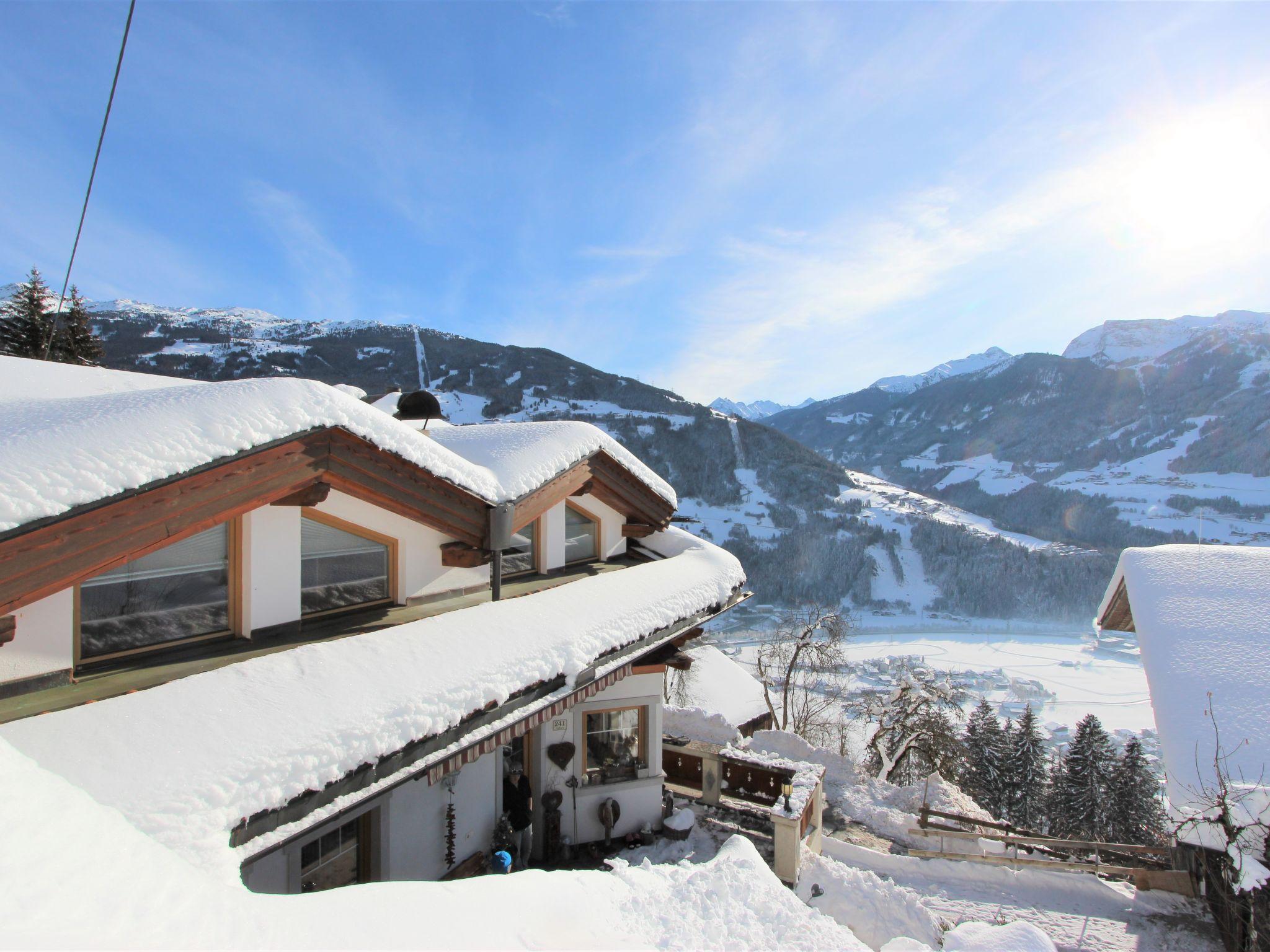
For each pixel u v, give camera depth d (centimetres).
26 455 358
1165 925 803
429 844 687
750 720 2967
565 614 664
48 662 408
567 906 349
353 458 543
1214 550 1023
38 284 3716
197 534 506
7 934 165
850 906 809
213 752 343
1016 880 934
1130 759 3622
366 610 647
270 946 214
